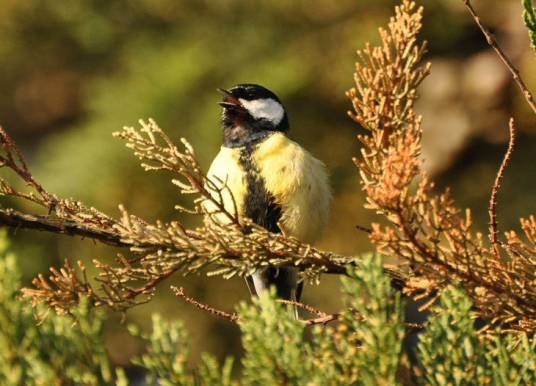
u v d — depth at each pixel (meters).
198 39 17.16
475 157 16.52
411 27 6.35
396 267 5.92
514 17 16.45
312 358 4.05
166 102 16.23
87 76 18.30
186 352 3.97
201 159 16.08
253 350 4.00
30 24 18.12
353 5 16.66
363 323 4.45
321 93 16.53
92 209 6.59
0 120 18.48
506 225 15.88
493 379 4.21
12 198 15.25
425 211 5.39
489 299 5.54
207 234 5.95
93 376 3.88
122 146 16.06
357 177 16.25
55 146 16.64
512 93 16.33
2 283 3.88
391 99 6.31
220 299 15.87
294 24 16.89
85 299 3.94
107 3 17.81
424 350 4.25
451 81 16.69
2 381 3.84
